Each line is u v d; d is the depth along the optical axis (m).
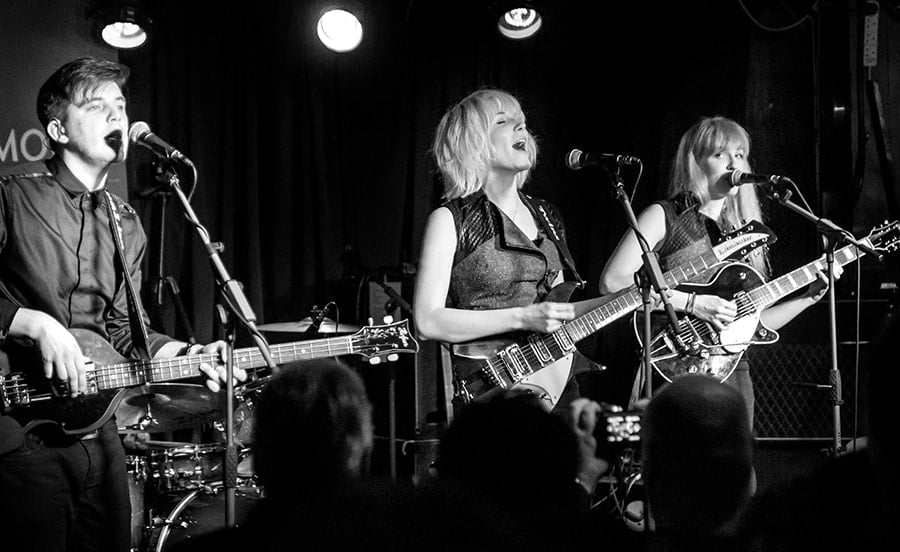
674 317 3.06
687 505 1.62
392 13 5.43
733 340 3.56
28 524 2.67
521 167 3.23
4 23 4.39
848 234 3.43
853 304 4.39
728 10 5.10
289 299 5.31
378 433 4.41
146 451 3.70
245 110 5.20
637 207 5.28
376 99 5.45
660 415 1.64
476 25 5.39
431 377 4.31
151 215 4.92
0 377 2.68
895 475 1.37
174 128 5.03
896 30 5.10
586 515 1.55
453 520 1.36
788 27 4.98
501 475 1.51
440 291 3.09
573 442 1.54
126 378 2.85
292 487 1.63
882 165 4.88
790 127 5.00
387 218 5.43
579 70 5.43
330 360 1.76
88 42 4.56
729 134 3.65
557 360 3.16
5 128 4.39
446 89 5.42
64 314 2.83
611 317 3.27
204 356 2.93
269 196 5.30
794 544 1.52
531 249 3.18
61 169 2.90
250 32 5.21
